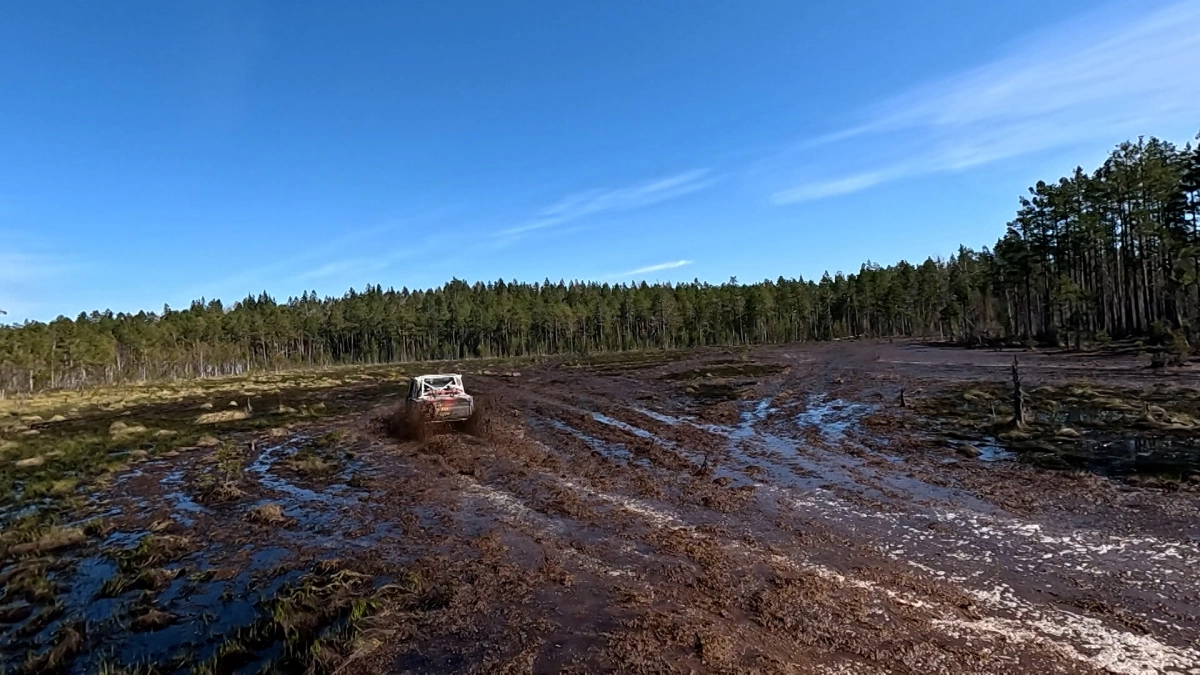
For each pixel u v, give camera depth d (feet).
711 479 35.88
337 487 39.81
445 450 48.85
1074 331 158.81
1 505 40.52
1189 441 39.81
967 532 24.88
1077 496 29.04
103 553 28.96
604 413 69.31
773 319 340.39
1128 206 152.35
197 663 17.97
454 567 23.66
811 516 28.02
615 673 15.14
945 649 15.71
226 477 44.73
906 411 59.88
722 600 19.34
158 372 268.41
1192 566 20.29
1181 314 138.41
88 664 18.42
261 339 317.83
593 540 26.07
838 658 15.47
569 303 392.68
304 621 19.69
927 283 295.07
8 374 209.67
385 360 358.43
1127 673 14.37
